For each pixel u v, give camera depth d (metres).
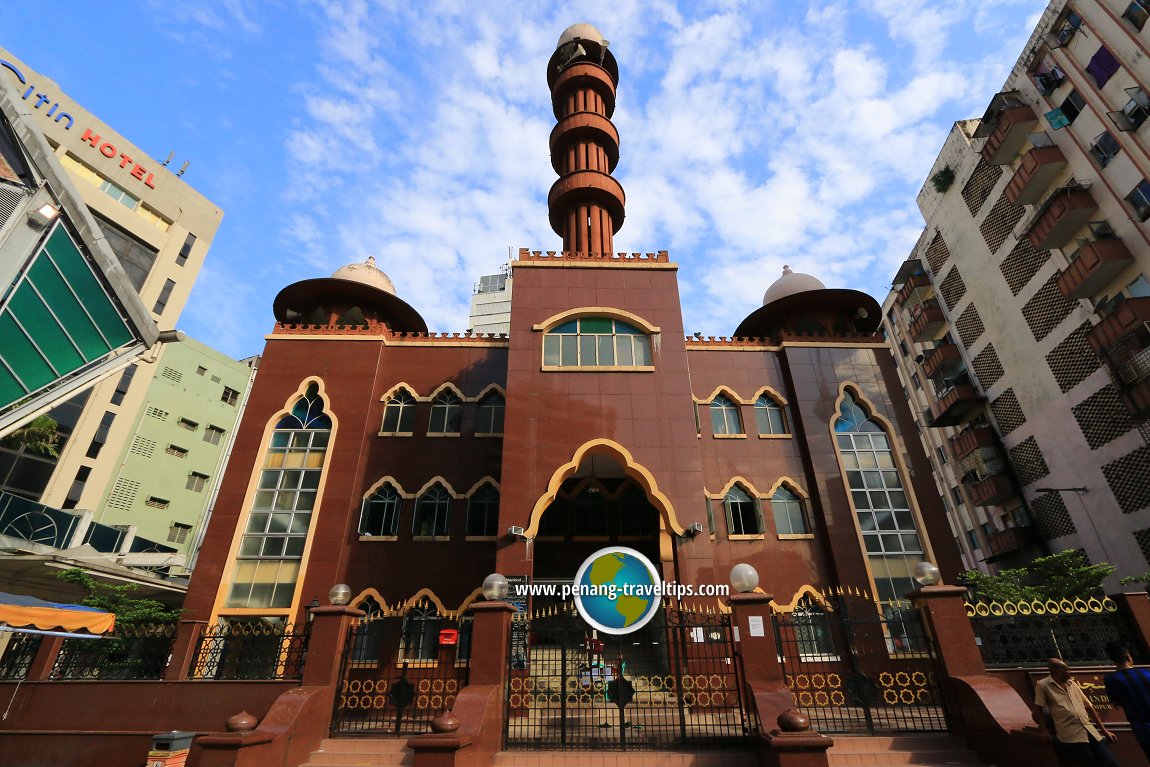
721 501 19.02
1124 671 7.29
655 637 14.62
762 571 17.89
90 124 32.88
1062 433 26.67
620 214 25.48
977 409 32.56
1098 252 22.69
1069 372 26.25
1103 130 23.34
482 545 17.81
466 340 21.44
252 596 16.48
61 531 23.45
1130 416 22.72
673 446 16.66
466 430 19.67
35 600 11.00
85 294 9.83
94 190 32.78
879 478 19.34
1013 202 27.62
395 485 18.61
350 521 17.84
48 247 9.06
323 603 16.33
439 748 7.73
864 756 8.86
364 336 20.70
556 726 11.09
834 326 23.05
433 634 16.42
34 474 28.00
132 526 27.92
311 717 9.67
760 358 21.81
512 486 15.91
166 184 36.84
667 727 10.68
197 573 16.53
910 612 10.58
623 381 17.64
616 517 19.98
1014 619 10.97
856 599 17.14
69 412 29.98
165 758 9.18
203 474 39.75
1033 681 9.82
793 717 8.21
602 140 26.83
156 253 35.81
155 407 37.34
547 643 16.72
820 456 19.55
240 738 8.19
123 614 18.48
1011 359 29.91
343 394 19.58
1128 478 23.50
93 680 11.89
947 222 34.78
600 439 16.61
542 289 19.28
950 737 9.27
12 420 9.00
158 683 11.72
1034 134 27.11
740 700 9.89
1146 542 22.70
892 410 20.48
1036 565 21.52
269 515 17.62
